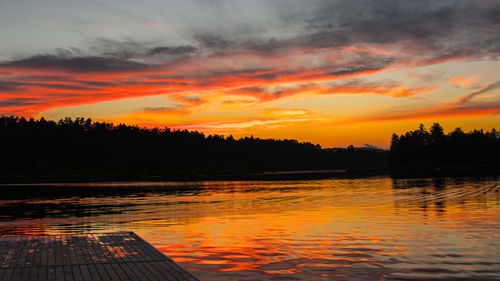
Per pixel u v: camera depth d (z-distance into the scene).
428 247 10.16
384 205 21.44
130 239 10.34
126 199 28.80
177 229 13.79
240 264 8.61
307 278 7.53
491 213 17.12
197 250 10.12
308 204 22.80
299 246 10.50
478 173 83.88
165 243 11.13
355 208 20.11
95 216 18.17
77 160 137.00
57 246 9.38
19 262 7.80
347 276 7.63
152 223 15.52
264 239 11.62
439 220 15.06
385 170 126.06
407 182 49.78
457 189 34.31
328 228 13.56
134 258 8.16
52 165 129.75
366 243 10.78
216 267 8.38
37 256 8.32
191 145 171.88
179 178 85.88
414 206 20.59
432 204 21.47
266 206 21.94
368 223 14.59
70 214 19.17
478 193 29.39
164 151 161.50
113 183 61.38
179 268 7.41
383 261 8.75
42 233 13.40
